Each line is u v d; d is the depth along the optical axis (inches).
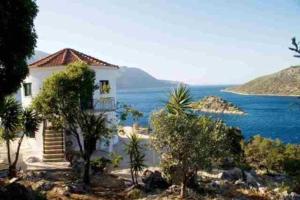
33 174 1212.5
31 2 795.4
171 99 1216.2
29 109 1240.8
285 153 1542.8
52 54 1819.6
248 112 6614.2
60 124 1179.9
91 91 1181.1
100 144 1608.0
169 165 1079.6
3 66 806.5
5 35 761.0
